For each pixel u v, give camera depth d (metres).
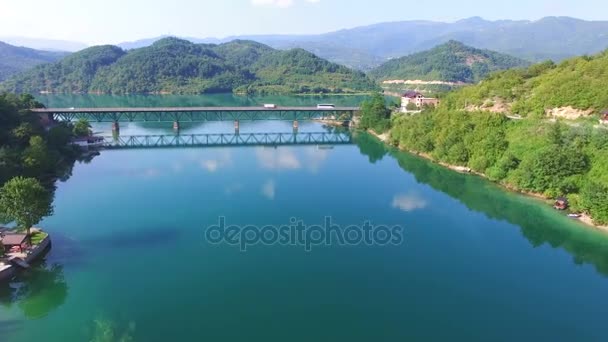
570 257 69.81
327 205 91.94
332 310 55.00
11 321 52.28
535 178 97.12
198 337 49.50
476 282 62.03
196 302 56.41
